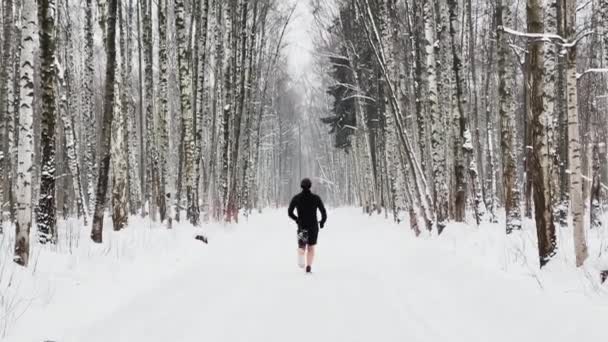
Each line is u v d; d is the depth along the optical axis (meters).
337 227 27.89
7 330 6.14
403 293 8.95
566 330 5.89
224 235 20.11
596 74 22.83
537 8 9.41
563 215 15.65
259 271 11.65
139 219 22.17
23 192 8.59
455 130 17.56
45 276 8.27
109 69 12.38
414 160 18.42
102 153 12.49
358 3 20.75
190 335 6.43
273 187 68.25
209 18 27.44
